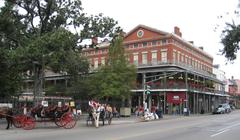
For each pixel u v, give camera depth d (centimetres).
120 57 5603
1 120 3306
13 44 3600
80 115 4259
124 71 5550
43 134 2228
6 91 3838
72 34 3297
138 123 3700
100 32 3797
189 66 8219
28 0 3738
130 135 2175
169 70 7344
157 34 7706
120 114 5316
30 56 3009
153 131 2527
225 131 2592
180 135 2220
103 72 5588
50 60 3127
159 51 7619
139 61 7856
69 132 2398
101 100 5712
